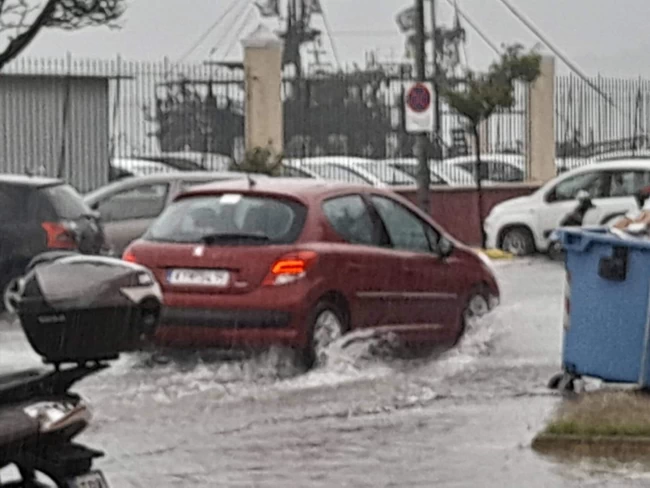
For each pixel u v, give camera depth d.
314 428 15.31
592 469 13.40
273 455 14.05
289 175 40.59
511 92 42.09
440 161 45.53
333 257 18.38
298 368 18.17
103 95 37.59
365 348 18.78
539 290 29.03
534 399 16.58
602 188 36.12
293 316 17.89
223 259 18.06
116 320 9.85
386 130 43.72
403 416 15.88
